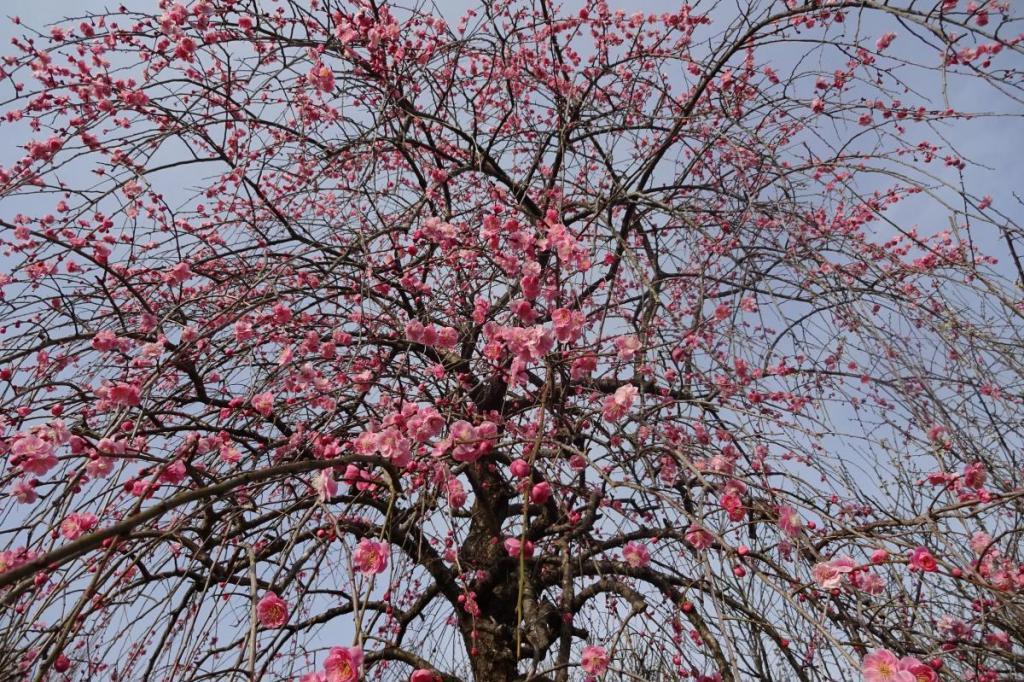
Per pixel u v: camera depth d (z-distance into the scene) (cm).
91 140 332
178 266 321
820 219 400
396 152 454
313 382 301
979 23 285
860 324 277
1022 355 276
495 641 337
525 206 368
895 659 173
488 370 314
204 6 352
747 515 259
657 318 350
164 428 268
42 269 348
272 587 213
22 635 201
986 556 237
